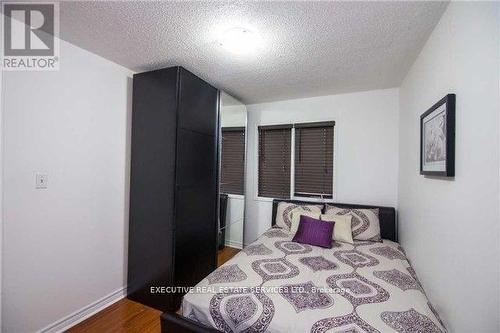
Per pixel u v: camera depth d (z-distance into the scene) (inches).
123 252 91.7
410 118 87.9
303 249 88.4
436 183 59.9
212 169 103.8
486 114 39.5
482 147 40.5
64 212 73.2
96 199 82.1
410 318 49.0
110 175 86.4
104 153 84.3
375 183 116.0
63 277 73.3
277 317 49.3
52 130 69.9
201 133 96.0
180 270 85.5
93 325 75.5
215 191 106.8
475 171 42.5
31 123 65.2
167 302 82.8
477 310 41.6
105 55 81.6
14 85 61.8
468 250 44.6
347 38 68.8
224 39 69.9
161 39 71.0
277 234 106.7
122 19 61.4
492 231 37.8
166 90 84.1
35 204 66.3
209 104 100.9
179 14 59.0
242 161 136.6
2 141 59.4
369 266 74.3
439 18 58.8
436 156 58.4
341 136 122.6
